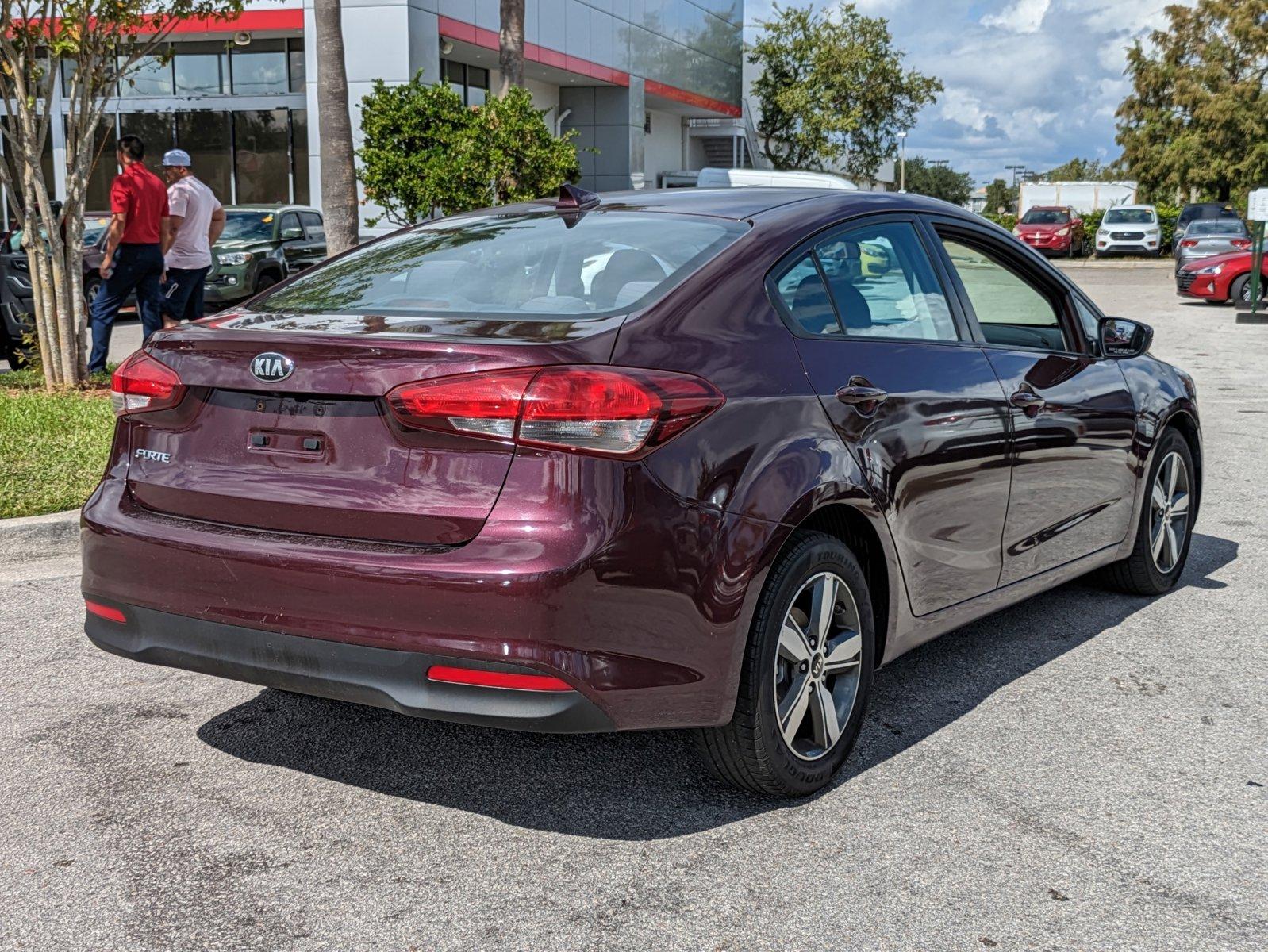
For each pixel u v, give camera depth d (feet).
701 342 10.30
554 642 9.21
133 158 34.65
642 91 114.11
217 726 12.91
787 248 11.59
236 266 58.65
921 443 11.94
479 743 12.51
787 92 145.59
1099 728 12.86
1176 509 17.78
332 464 9.93
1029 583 14.39
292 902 9.41
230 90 83.61
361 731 12.80
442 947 8.79
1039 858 10.07
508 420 9.31
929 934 8.94
